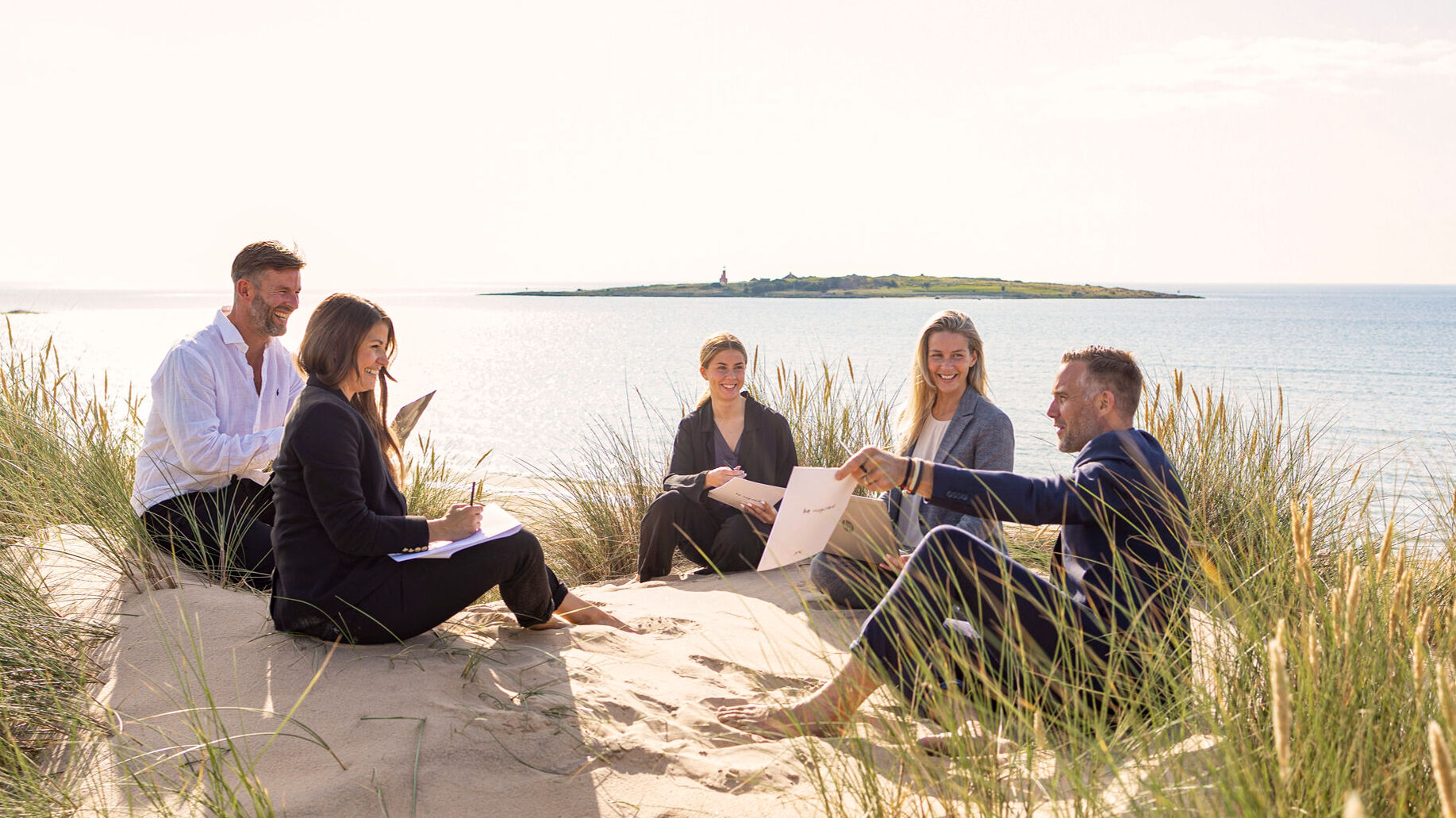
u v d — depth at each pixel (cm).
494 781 233
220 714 260
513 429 1409
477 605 366
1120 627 253
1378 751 183
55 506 386
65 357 2719
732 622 375
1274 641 139
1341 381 2158
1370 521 342
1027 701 222
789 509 327
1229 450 533
